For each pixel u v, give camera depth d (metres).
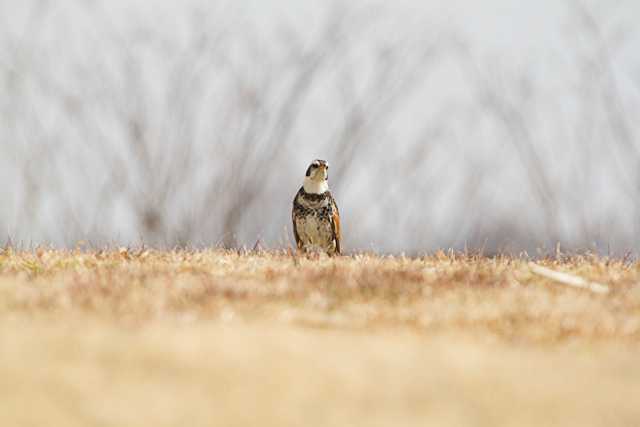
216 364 12.35
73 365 12.19
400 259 20.62
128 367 12.18
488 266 19.44
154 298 15.44
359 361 12.77
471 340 14.22
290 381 11.97
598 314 15.66
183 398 11.43
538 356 13.60
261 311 15.09
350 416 11.17
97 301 15.12
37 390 11.49
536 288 17.36
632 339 14.55
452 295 16.50
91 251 20.84
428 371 12.55
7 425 10.71
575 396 11.99
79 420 10.88
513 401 11.77
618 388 12.31
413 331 14.52
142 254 20.20
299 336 13.77
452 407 11.54
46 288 16.16
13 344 12.79
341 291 16.41
